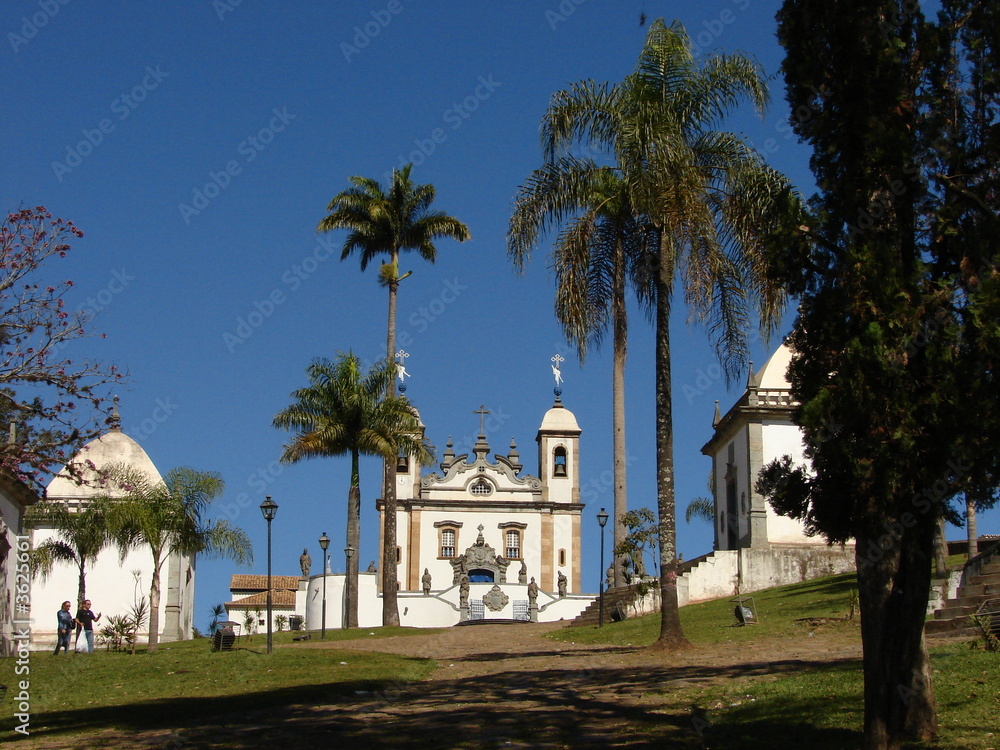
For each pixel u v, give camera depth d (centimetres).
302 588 5934
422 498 6900
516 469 7356
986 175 1252
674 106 2412
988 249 1197
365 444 4200
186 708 1717
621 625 3189
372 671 2158
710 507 5447
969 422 1130
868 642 1185
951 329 1164
